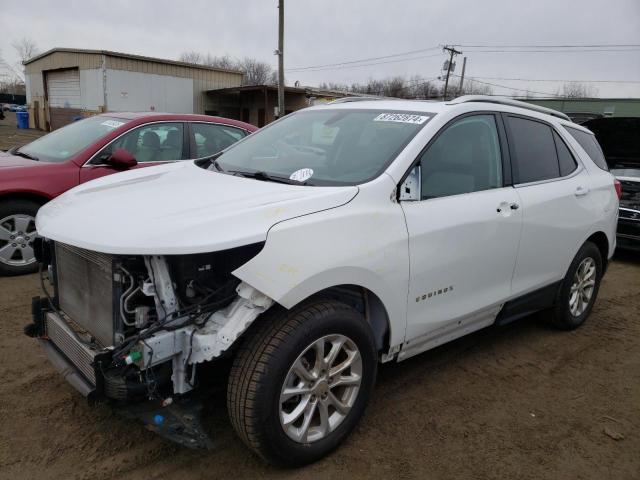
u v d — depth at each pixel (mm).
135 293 2570
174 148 6270
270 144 3885
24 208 5363
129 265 2551
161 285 2520
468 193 3500
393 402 3506
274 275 2480
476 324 3814
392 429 3205
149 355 2436
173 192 3016
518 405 3572
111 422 3119
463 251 3361
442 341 3600
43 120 33594
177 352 2539
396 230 2967
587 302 4953
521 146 4012
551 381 3938
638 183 7438
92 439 2961
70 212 2895
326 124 3764
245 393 2506
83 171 5590
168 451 2898
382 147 3268
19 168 5371
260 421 2520
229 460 2846
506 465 2953
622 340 4777
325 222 2703
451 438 3160
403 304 3076
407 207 3084
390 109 3672
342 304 2801
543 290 4332
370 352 2949
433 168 3297
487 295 3695
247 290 2504
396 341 3137
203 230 2457
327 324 2674
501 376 3959
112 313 2576
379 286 2900
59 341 2904
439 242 3193
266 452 2613
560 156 4438
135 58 28953
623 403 3688
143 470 2744
